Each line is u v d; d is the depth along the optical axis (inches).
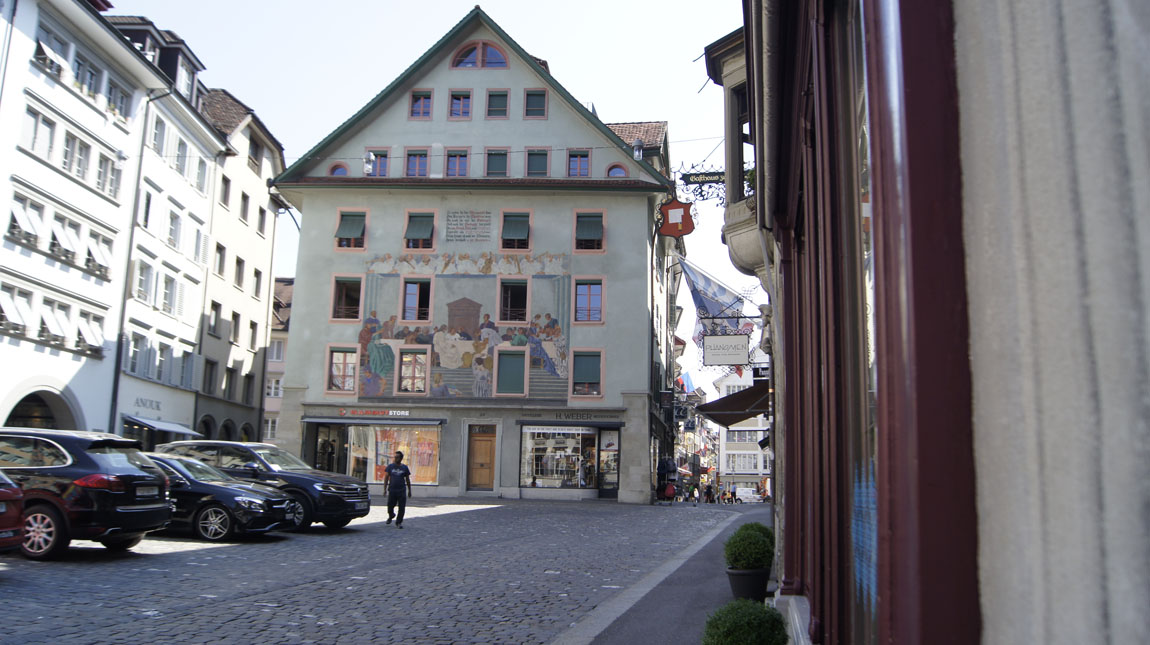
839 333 137.9
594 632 303.4
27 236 1085.8
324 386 1488.7
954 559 50.6
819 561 166.2
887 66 57.6
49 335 1131.9
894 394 55.5
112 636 284.0
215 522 610.5
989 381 50.0
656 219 1574.8
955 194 52.9
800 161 225.3
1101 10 42.6
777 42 199.8
